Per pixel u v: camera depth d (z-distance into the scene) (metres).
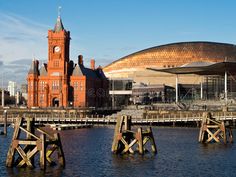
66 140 82.88
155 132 101.56
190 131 104.94
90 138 87.06
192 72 169.75
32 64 170.62
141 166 51.97
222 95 176.75
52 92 168.25
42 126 117.88
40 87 169.38
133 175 47.03
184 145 72.94
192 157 59.16
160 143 76.06
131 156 58.81
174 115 126.81
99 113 156.00
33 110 145.62
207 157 59.31
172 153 62.66
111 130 109.81
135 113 146.50
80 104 168.25
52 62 168.88
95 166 51.75
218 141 76.56
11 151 49.00
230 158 58.59
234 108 145.50
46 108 150.38
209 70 161.38
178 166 52.31
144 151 62.69
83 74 170.25
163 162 54.72
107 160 55.91
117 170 49.56
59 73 168.12
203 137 76.31
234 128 115.06
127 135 60.44
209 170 50.06
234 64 150.12
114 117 133.62
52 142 49.22
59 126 113.50
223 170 50.09
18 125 49.12
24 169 48.28
